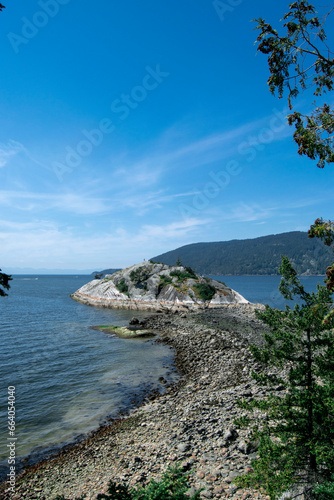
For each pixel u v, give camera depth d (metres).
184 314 59.78
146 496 6.98
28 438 15.86
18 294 122.75
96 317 61.19
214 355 29.88
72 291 145.75
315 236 6.67
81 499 7.44
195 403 18.81
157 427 16.30
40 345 36.25
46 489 11.91
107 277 96.31
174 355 31.92
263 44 6.98
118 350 34.09
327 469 7.48
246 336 37.53
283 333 8.79
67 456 14.22
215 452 12.83
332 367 8.09
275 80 7.05
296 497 7.95
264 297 109.00
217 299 72.56
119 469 12.73
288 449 7.94
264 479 7.46
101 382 23.97
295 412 8.31
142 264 92.31
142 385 23.30
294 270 9.40
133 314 66.44
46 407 19.50
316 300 8.55
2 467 13.45
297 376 8.44
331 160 6.77
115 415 18.36
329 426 7.55
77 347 35.44
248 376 22.86
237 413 16.22
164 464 12.47
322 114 6.89
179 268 88.69
